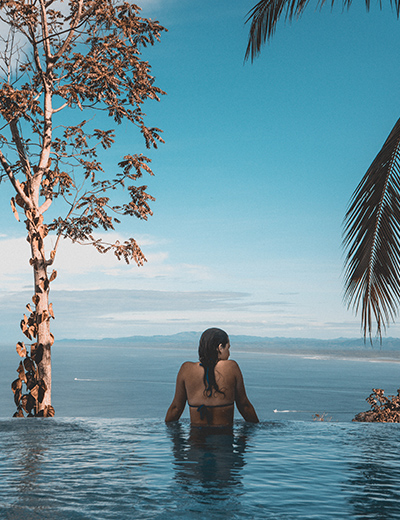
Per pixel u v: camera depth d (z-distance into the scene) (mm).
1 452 3252
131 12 13305
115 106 12906
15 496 2250
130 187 13930
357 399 189250
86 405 165125
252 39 9500
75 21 13281
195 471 2758
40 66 12914
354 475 2723
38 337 11438
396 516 2053
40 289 11688
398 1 7320
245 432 4051
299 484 2525
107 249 14211
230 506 2150
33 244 11914
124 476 2625
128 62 12883
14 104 12172
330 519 2004
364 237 7367
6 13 12234
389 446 3561
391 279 7238
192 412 4434
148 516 1999
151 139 13508
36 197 12539
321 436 3932
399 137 7113
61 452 3248
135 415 141875
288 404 167625
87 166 13719
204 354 4418
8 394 191750
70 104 13102
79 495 2271
